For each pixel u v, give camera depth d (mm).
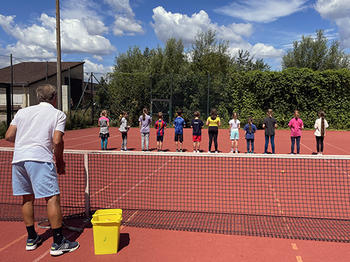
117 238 3299
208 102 23438
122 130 11023
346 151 11617
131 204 4898
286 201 5035
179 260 3156
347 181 6371
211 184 6043
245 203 4922
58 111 3449
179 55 34312
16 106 26766
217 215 4406
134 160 8500
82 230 3922
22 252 3352
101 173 6965
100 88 24469
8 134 3322
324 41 34562
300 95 21766
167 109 23984
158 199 5129
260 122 22141
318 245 3475
